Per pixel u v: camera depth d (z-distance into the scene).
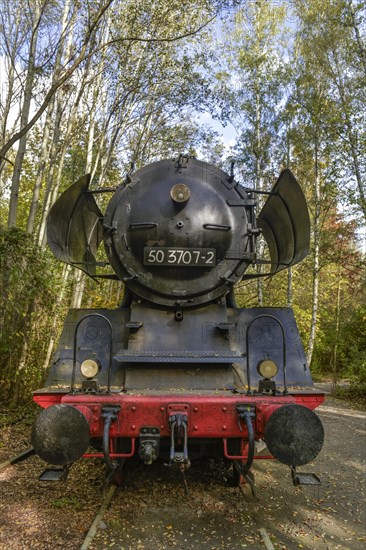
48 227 4.68
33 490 4.57
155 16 10.78
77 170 15.71
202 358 4.48
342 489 4.98
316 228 15.26
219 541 3.66
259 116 16.88
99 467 5.26
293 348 4.91
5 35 9.10
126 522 3.93
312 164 16.36
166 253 4.96
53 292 7.94
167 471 5.13
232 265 5.10
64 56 9.71
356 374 12.46
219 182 5.34
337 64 14.65
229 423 3.91
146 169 5.36
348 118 13.64
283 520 4.10
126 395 4.08
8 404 7.75
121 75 11.50
